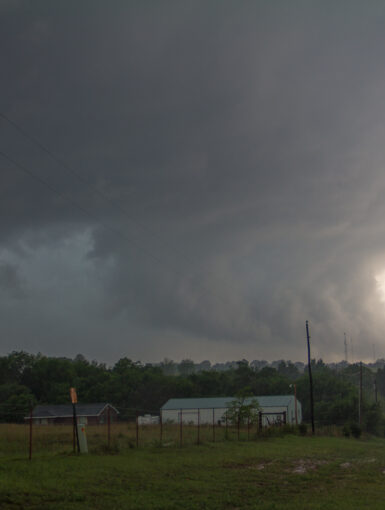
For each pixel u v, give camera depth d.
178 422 73.81
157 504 13.98
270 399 73.62
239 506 14.54
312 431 54.69
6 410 72.31
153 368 121.38
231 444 34.69
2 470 18.44
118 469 20.20
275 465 23.98
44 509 12.98
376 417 82.75
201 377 109.69
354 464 25.67
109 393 100.31
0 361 103.06
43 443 31.45
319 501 15.20
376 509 13.63
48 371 104.31
